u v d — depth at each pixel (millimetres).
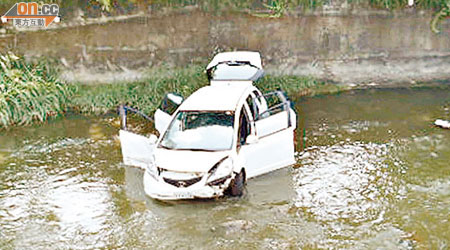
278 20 12734
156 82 12164
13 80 11008
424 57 12969
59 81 11922
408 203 7316
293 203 7422
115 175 8516
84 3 11977
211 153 7512
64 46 12086
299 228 6781
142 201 7648
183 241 6574
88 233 6855
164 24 12453
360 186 7848
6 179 8445
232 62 10719
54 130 10531
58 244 6625
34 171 8719
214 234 6703
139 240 6648
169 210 7359
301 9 12695
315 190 7770
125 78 12547
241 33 12773
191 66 12711
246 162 7840
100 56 12328
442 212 7059
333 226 6801
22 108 10930
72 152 9445
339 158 8828
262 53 12914
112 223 7074
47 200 7758
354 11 12750
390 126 10203
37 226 7066
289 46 12922
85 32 12117
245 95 8719
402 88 12609
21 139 10102
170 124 8211
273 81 12531
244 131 8219
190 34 12617
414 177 8078
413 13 12781
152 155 7816
